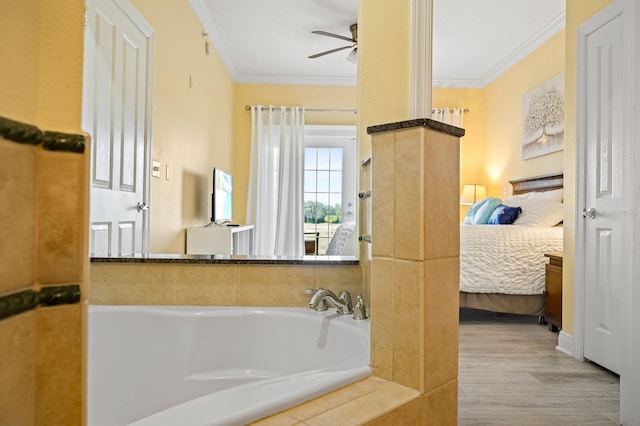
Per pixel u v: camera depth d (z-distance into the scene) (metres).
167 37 2.87
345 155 5.49
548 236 3.40
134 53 2.38
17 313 0.39
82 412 0.45
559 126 4.05
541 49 4.36
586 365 2.50
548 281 3.25
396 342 1.12
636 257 1.75
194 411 0.91
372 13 2.06
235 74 5.27
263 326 1.85
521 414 1.88
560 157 4.06
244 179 5.39
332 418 0.93
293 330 1.81
